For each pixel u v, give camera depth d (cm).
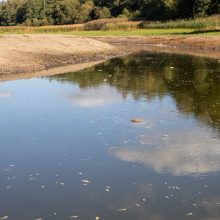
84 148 1046
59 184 850
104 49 3625
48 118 1312
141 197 789
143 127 1204
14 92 1731
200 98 1561
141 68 2506
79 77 2131
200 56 3164
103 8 9806
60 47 3294
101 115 1337
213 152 1004
